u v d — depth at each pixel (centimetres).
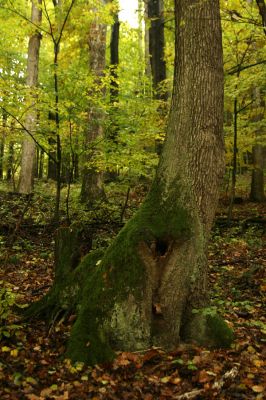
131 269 464
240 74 1175
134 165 962
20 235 941
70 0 935
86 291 488
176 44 533
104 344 445
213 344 476
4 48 1301
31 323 522
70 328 496
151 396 380
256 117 1415
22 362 427
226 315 579
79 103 877
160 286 468
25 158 1401
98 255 539
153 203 500
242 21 908
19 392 375
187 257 475
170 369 426
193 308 490
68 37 1142
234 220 1181
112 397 378
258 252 907
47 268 783
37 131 879
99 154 957
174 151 510
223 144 523
